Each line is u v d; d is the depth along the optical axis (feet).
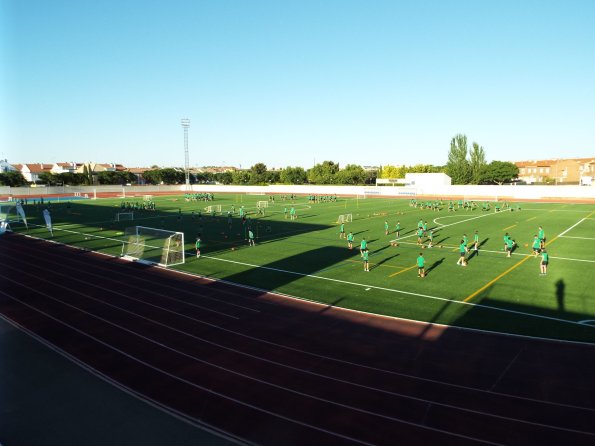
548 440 35.09
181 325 63.57
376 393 43.37
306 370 48.78
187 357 52.75
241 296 77.82
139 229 126.21
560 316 64.59
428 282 85.61
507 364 49.14
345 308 70.49
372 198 323.57
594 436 35.47
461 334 58.54
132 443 36.42
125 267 101.60
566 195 286.25
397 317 65.77
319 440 36.11
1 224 167.94
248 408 41.34
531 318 64.08
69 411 41.42
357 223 176.86
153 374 48.57
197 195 330.75
